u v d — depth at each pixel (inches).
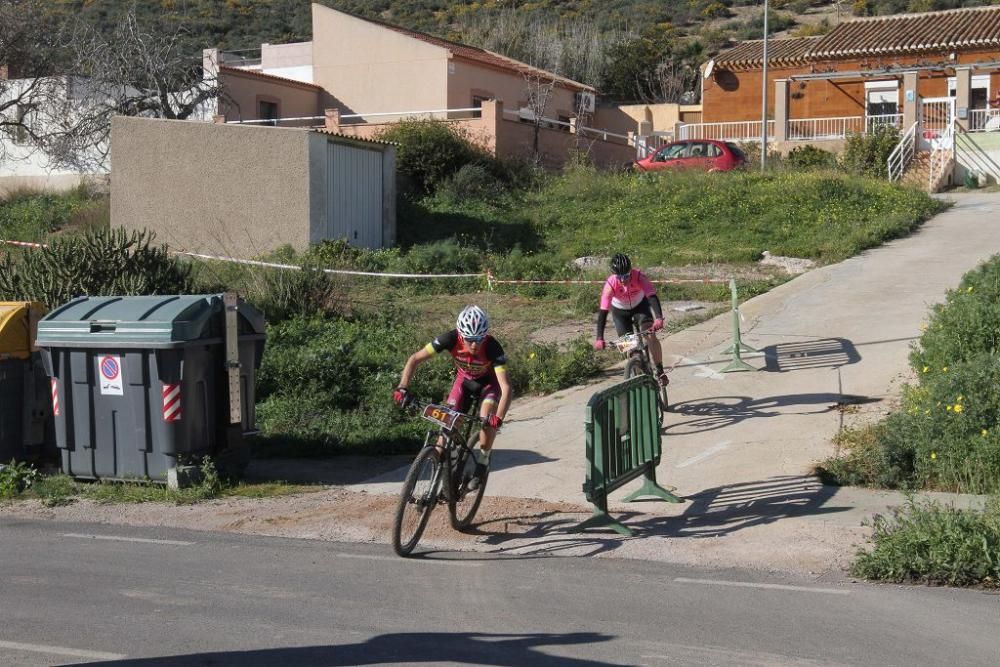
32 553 297.1
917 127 1290.6
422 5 3299.7
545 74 1502.2
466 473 313.6
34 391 402.0
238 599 248.8
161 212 882.8
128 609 241.1
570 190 1048.2
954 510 280.7
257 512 345.1
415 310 660.1
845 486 349.4
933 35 1464.1
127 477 375.6
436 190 1049.5
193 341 364.8
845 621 227.8
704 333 574.9
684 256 801.6
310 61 1413.6
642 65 2252.7
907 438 355.3
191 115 1247.5
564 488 362.0
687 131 1561.3
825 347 522.3
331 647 213.3
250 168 852.6
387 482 382.9
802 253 767.1
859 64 1501.0
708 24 3127.5
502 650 210.5
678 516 326.3
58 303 537.0
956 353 404.8
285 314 630.5
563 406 474.3
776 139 1437.0
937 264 697.0
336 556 292.2
